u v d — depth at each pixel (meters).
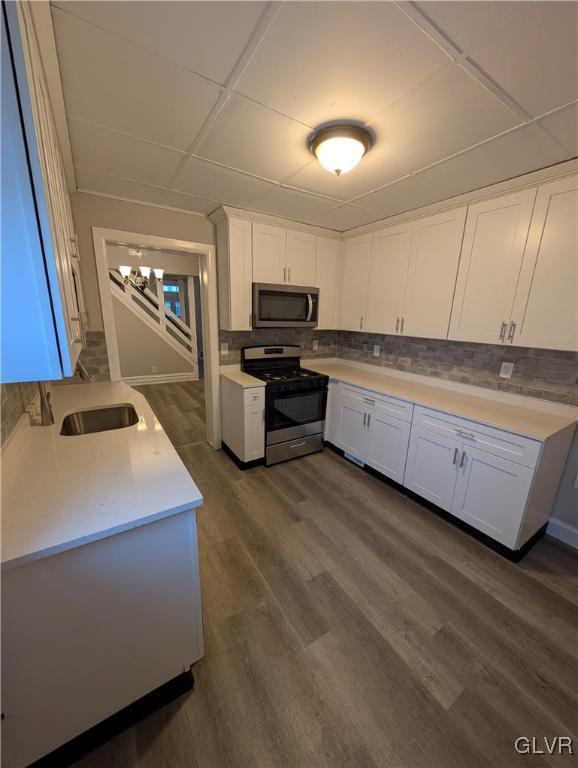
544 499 1.93
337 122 1.38
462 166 1.74
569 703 1.20
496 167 1.74
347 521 2.20
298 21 0.90
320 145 1.46
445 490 2.19
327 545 1.97
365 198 2.25
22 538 0.81
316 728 1.11
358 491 2.57
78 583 0.88
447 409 2.11
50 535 0.82
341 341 3.81
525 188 1.84
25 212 0.74
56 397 2.09
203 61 1.05
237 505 2.37
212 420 3.26
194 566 1.10
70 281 1.21
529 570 1.82
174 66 1.08
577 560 1.91
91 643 0.95
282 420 2.94
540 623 1.51
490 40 0.95
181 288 6.52
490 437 1.90
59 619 0.88
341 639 1.41
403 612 1.54
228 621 1.48
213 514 2.26
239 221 2.62
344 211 2.56
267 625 1.47
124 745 1.06
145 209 2.48
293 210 2.57
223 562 1.83
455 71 1.07
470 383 2.50
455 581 1.73
